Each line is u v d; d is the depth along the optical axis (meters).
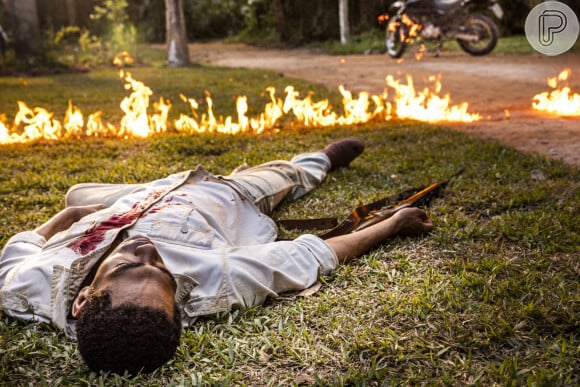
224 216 3.31
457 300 2.86
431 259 3.36
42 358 2.60
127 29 20.48
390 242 3.57
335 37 21.62
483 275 3.12
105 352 2.30
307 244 3.18
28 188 4.99
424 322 2.72
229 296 2.79
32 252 3.04
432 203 4.23
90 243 2.82
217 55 19.78
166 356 2.37
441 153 5.42
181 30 16.19
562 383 2.23
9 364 2.56
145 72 14.46
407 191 4.22
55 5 24.89
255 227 3.51
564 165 4.89
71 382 2.43
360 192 4.50
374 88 10.41
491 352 2.50
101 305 2.31
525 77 10.90
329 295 2.99
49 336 2.73
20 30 16.16
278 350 2.60
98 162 5.73
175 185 3.32
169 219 2.96
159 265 2.44
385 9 20.73
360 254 3.37
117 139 6.75
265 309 2.88
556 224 3.65
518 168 4.88
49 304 2.77
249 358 2.55
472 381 2.31
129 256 2.43
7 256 3.05
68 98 10.22
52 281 2.78
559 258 3.28
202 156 5.84
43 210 4.40
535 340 2.54
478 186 4.46
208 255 2.85
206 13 27.81
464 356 2.48
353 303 2.91
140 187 3.54
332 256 3.20
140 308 2.30
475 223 3.78
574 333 2.59
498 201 4.15
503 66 12.45
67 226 3.33
